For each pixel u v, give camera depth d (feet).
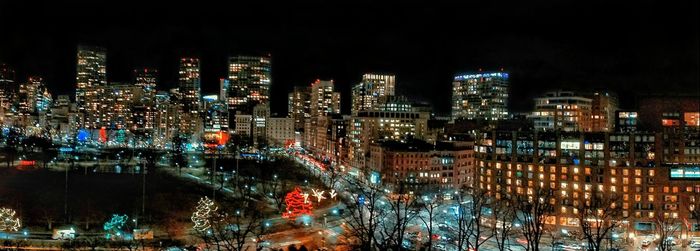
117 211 610.65
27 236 480.23
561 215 598.34
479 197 536.01
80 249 433.48
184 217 582.35
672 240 511.81
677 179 587.68
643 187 590.14
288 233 519.19
